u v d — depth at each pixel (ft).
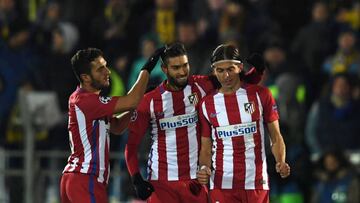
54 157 129.80
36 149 131.23
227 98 87.66
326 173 123.85
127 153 90.68
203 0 147.74
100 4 155.63
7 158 130.11
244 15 144.05
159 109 89.76
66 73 140.56
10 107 138.72
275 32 146.00
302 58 143.33
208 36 142.92
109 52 146.00
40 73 140.87
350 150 129.90
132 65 141.49
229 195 87.81
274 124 87.66
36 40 146.82
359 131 130.41
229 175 87.51
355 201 121.49
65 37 145.89
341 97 130.21
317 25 143.74
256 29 144.97
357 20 147.74
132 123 90.22
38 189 127.44
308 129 131.75
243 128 87.30
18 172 128.26
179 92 89.56
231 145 87.45
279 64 136.15
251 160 87.45
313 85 141.08
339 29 144.77
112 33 147.54
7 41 141.38
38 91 140.05
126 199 128.47
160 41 143.95
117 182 129.39
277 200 123.34
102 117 87.30
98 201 87.45
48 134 133.69
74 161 88.02
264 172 88.02
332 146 127.75
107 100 86.79
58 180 129.59
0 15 142.82
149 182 91.04
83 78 87.56
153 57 87.97
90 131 87.45
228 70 86.28
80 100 87.20
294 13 151.74
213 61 86.79
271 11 150.92
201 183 87.04
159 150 90.74
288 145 125.90
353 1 150.51
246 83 88.48
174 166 90.38
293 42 146.00
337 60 139.85
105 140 88.02
